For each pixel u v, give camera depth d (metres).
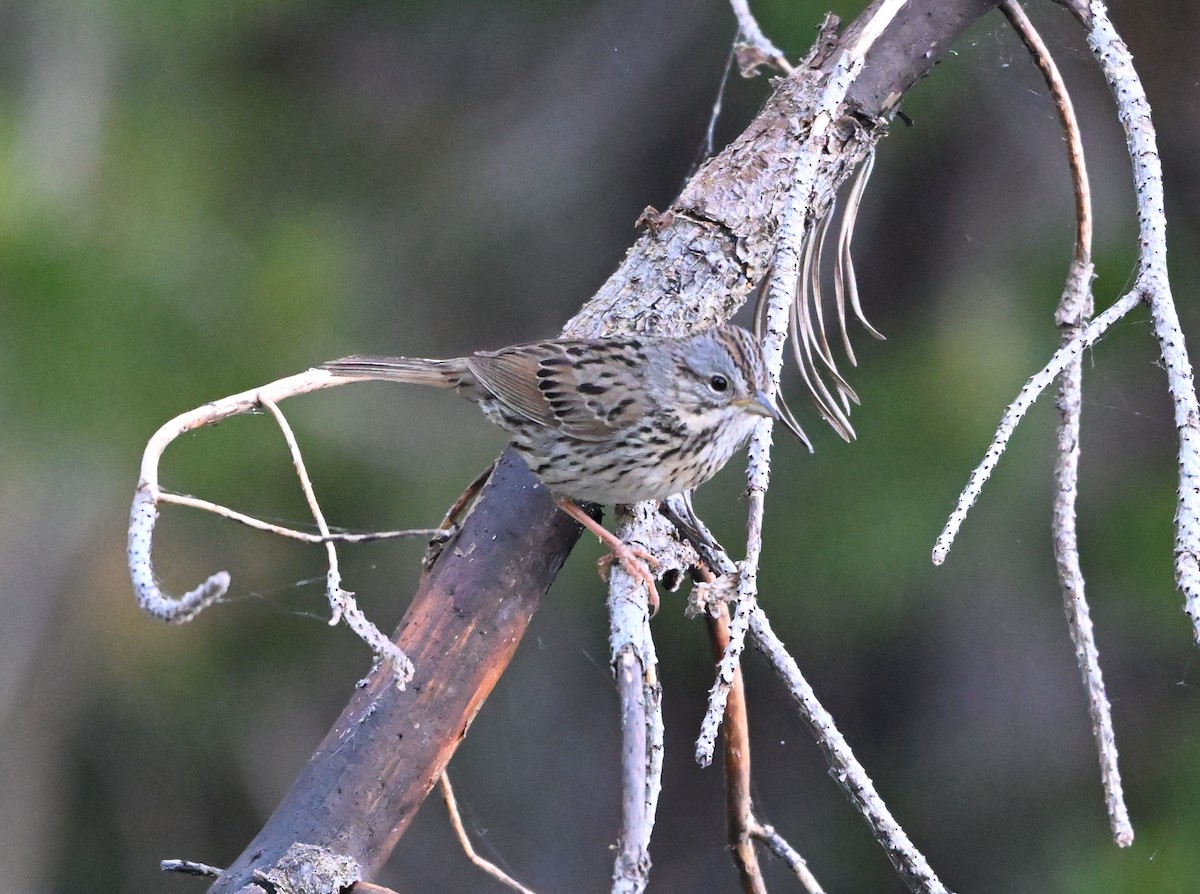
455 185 14.47
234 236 12.40
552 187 14.59
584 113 14.65
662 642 14.05
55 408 10.61
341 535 4.88
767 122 6.73
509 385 7.50
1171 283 12.14
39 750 13.19
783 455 12.02
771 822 14.48
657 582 6.00
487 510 5.84
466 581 5.57
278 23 14.18
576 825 15.26
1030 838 13.04
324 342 11.79
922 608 12.95
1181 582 4.79
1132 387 11.77
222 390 11.06
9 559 12.10
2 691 12.76
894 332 12.54
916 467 11.57
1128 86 5.73
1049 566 12.09
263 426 11.73
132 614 13.08
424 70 14.68
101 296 10.88
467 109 14.70
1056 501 6.04
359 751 5.21
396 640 5.44
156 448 4.98
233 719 13.75
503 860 15.19
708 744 4.45
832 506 11.77
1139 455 11.84
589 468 6.80
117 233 11.42
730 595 5.07
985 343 11.70
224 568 12.96
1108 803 5.41
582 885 15.06
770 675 14.62
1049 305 11.72
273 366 11.43
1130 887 11.10
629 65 14.60
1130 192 12.20
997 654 13.03
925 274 12.73
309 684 13.90
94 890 13.98
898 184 12.81
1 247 10.65
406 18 14.69
